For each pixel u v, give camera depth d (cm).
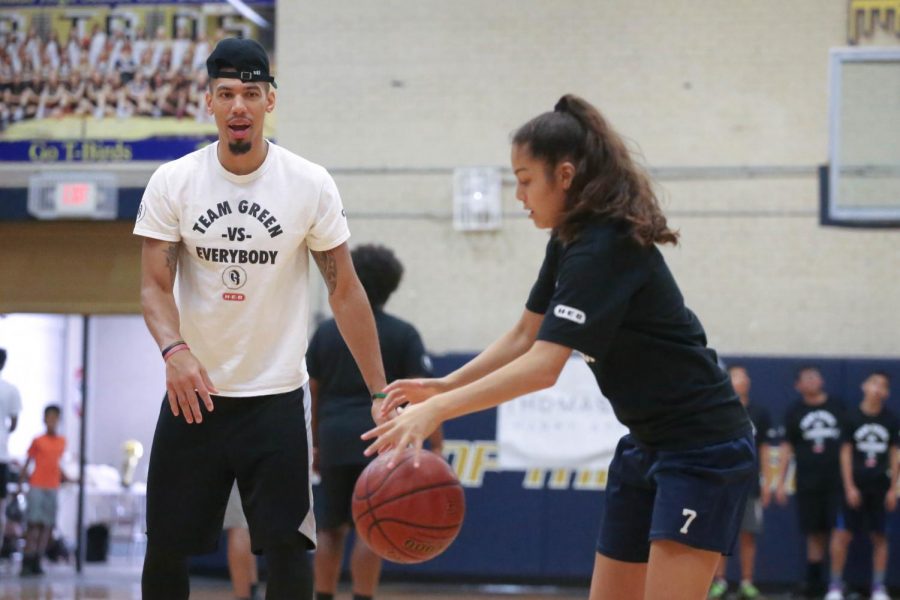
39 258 1115
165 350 315
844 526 902
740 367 913
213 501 336
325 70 1073
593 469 973
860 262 1011
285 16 1081
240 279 328
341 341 541
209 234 325
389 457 317
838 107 1000
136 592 924
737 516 307
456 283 1047
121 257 1105
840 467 910
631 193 294
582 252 289
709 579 303
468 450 988
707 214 1029
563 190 297
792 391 972
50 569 1152
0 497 1064
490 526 980
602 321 285
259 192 327
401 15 1068
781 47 1030
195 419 314
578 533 970
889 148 995
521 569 973
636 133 1040
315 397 557
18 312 1112
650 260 297
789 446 938
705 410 301
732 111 1034
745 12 1034
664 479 302
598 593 334
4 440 1066
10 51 1128
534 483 979
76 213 1077
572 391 982
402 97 1064
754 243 1023
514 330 337
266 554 335
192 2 1110
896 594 948
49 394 1503
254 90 320
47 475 1104
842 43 1024
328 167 1067
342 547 549
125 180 1110
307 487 336
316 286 1055
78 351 1538
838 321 1010
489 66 1058
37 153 1121
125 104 1115
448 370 986
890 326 1005
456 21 1063
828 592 917
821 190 1016
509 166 1048
